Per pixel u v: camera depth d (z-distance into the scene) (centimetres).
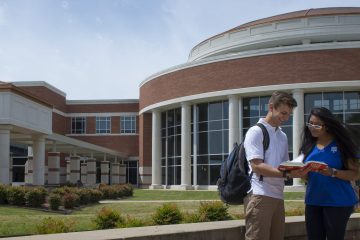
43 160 3659
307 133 604
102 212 1146
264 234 578
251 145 570
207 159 4591
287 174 552
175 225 776
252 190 584
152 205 2597
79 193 2559
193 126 4753
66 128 6950
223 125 4503
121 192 3609
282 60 4072
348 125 586
